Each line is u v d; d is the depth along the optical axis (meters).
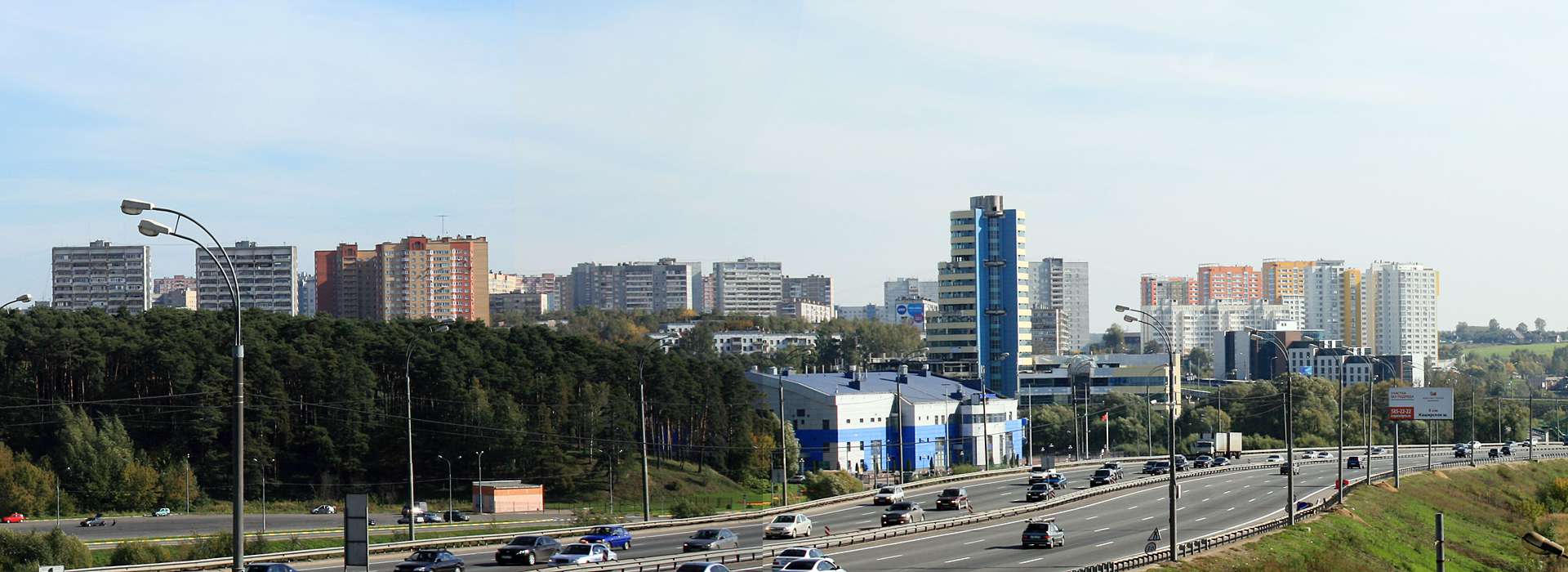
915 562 94.00
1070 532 117.69
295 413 180.00
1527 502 172.38
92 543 113.62
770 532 112.50
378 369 191.25
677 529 126.38
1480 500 177.62
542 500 167.88
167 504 161.75
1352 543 117.81
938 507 142.62
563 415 189.88
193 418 171.12
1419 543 130.62
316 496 174.38
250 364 177.88
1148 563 90.62
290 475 177.62
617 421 187.88
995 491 168.12
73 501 156.25
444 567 85.62
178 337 183.25
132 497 159.00
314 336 192.00
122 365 182.25
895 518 120.06
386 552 99.94
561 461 184.38
